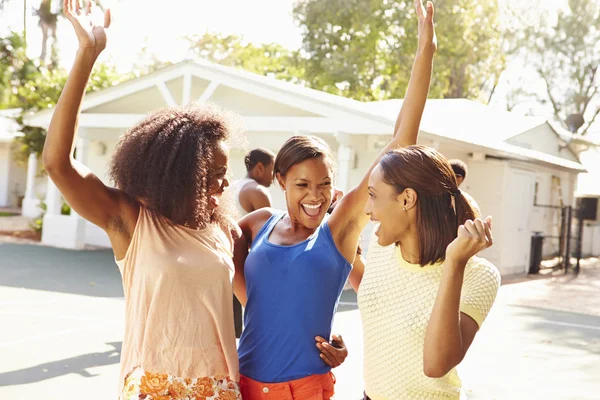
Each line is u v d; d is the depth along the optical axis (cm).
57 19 3331
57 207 1733
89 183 221
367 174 257
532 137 1978
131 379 227
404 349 220
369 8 3105
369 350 233
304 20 3247
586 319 1055
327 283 253
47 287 1086
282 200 1587
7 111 2475
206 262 230
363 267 286
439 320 191
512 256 1691
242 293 279
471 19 3194
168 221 231
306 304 249
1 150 2977
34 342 702
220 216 253
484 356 746
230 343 235
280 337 249
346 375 626
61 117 213
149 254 226
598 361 748
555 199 2106
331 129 1302
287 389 246
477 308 206
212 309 229
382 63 3247
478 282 210
